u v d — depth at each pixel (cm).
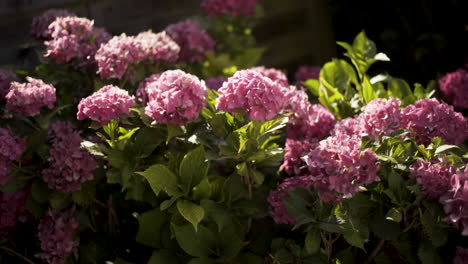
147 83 312
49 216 312
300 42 540
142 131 305
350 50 341
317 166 284
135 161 303
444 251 302
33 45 364
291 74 537
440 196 287
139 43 325
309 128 321
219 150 303
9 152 300
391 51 496
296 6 536
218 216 298
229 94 289
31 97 305
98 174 312
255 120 292
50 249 308
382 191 297
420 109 303
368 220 297
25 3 397
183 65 351
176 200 302
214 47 438
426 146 305
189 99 290
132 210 323
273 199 303
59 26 333
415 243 300
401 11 492
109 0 425
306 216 295
